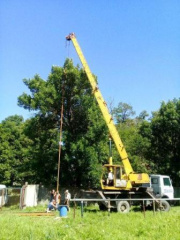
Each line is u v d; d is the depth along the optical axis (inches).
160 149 1427.2
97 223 538.0
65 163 1224.2
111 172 892.0
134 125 2465.6
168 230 451.8
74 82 1246.3
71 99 1259.2
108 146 1258.6
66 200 845.8
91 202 1075.9
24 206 1000.9
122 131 1750.7
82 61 1014.4
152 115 1659.7
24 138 1879.9
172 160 1360.7
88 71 1004.6
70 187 1238.3
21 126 1966.0
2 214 719.7
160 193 958.4
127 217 635.5
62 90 1232.2
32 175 1429.6
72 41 1029.8
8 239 388.5
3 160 1796.3
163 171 1362.0
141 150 1577.3
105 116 956.0
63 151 1190.3
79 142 1160.8
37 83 1263.5
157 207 856.9
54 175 1227.9
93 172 1145.4
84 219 598.2
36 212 797.9
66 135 1199.6
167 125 1378.0
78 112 1274.6
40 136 1262.3
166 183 978.7
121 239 397.4
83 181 1242.0
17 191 1159.0
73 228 471.8
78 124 1290.6
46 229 442.9
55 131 1240.2
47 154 1219.9
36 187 1163.3
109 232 438.0
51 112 1250.6
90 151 1155.3
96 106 1258.6
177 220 545.0
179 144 1366.9
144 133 1519.4
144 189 904.9
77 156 1163.3
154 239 402.6
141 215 673.0
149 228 471.5
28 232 421.4
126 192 884.6
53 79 1250.6
